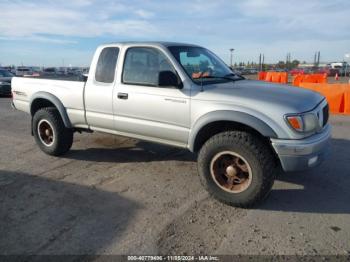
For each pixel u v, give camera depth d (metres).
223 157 4.03
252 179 3.82
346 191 4.41
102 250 3.17
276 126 3.71
